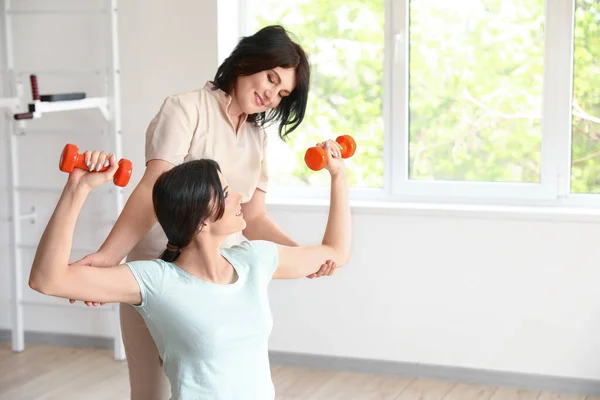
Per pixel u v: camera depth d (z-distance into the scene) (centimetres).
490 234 436
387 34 462
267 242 245
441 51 457
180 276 220
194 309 217
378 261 454
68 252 204
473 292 441
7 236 512
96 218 493
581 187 444
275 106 283
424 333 451
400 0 456
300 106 288
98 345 506
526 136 448
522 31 443
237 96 279
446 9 453
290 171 488
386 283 454
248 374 223
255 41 270
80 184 205
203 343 217
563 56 436
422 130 465
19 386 444
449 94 458
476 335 443
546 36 438
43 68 493
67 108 447
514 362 439
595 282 424
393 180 469
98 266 244
